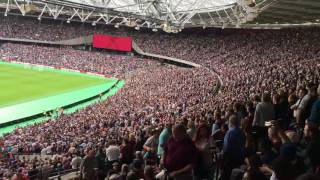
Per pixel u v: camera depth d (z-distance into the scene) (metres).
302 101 13.02
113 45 110.12
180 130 8.86
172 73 76.00
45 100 61.28
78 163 20.89
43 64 99.62
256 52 82.12
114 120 38.47
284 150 8.25
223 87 45.62
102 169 14.70
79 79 84.62
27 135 35.91
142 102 48.94
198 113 23.47
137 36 112.25
